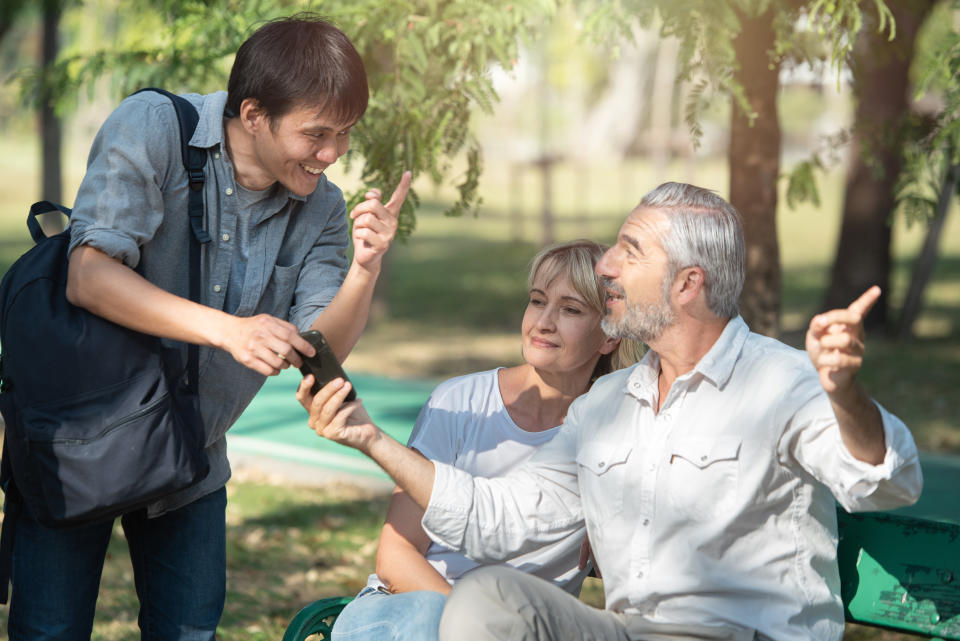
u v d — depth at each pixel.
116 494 2.26
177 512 2.61
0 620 4.01
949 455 7.62
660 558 2.37
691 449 2.34
